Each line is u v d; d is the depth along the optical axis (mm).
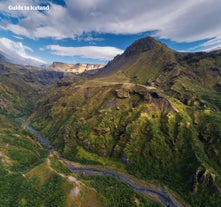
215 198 189375
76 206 163000
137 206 175750
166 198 196250
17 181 180500
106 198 175125
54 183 177750
